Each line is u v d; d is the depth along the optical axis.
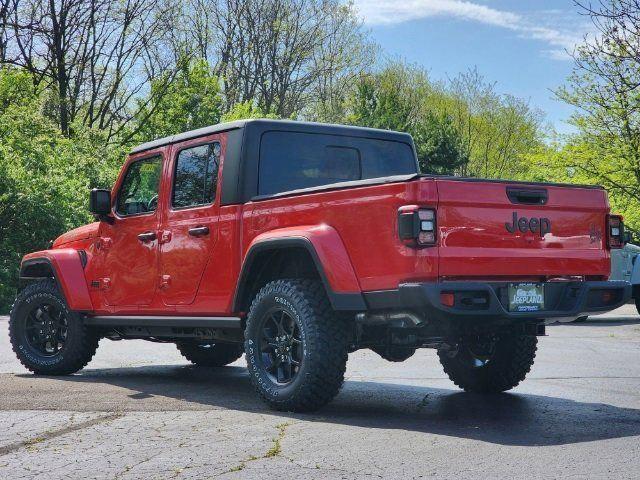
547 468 4.26
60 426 5.44
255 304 6.22
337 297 5.64
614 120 24.48
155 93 37.59
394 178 5.41
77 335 8.27
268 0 43.97
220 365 9.41
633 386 7.50
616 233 6.29
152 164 7.68
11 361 9.71
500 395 7.01
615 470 4.22
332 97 49.56
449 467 4.29
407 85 60.91
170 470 4.25
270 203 6.31
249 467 4.30
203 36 42.69
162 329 7.68
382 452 4.65
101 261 8.09
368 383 7.84
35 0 35.59
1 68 32.56
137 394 6.96
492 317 5.58
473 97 65.12
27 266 8.72
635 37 21.94
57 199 24.17
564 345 11.62
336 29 45.56
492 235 5.59
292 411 6.03
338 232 5.75
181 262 7.11
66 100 35.34
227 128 6.86
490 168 65.94
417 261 5.30
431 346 6.41
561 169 26.16
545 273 5.84
